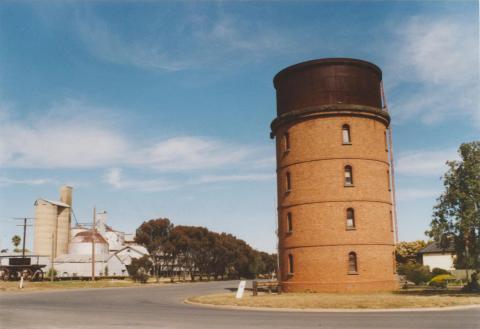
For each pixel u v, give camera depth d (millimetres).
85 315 20266
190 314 20562
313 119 35688
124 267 90875
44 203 96062
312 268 34188
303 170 35625
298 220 35406
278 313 20906
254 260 109188
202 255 89750
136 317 19328
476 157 30891
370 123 35938
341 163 34688
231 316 19562
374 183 35125
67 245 99625
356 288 33062
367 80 36781
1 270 70312
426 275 43250
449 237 31656
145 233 82625
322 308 22531
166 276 100188
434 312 20297
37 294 38375
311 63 36281
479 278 33750
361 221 34125
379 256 34188
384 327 15422
